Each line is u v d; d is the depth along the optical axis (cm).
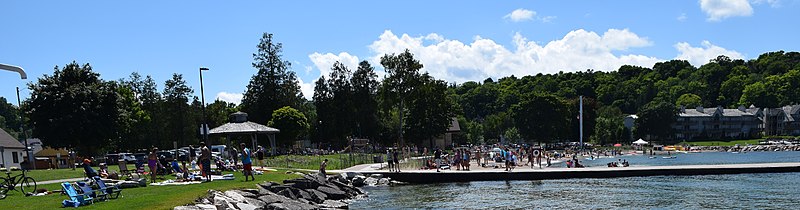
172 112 8694
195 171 3338
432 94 8238
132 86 8644
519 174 3738
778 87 16812
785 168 3800
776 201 2530
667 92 18138
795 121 15362
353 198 3014
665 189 3027
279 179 3048
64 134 5025
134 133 7919
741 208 2378
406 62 7800
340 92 8550
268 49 8281
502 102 17800
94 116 5147
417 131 8538
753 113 15438
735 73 18475
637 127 13762
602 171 3741
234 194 2273
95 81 5428
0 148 5847
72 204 1778
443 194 3064
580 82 19225
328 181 3309
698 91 18012
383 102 8144
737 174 3750
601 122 13362
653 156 9331
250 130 5284
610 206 2484
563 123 11488
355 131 8644
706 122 14962
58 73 5312
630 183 3362
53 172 3569
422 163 5428
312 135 8944
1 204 1823
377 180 3762
